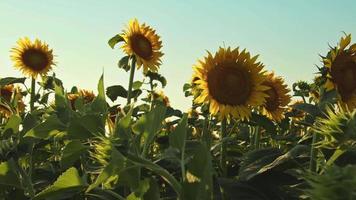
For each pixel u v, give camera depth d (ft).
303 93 12.20
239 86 7.43
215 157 7.38
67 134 3.70
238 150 8.26
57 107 4.55
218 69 7.55
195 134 10.01
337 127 3.36
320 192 2.12
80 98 4.58
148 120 3.61
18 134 5.38
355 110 3.39
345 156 4.72
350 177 2.10
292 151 5.45
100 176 3.30
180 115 8.95
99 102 4.09
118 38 12.37
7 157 4.93
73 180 3.75
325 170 2.21
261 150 5.88
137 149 3.51
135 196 3.59
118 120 3.78
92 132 3.70
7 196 5.05
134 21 12.55
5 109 11.96
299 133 10.93
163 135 7.82
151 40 12.55
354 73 6.04
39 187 6.15
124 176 3.46
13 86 15.74
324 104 5.63
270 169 5.48
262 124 7.42
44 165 7.50
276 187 5.25
